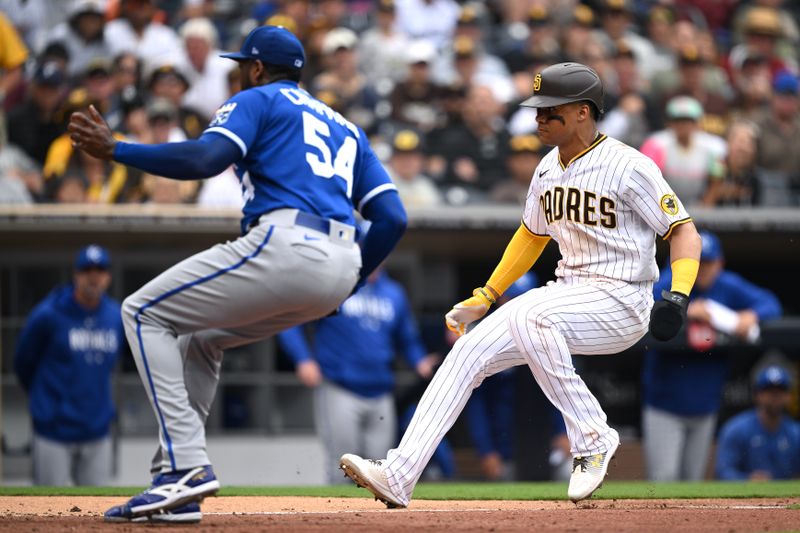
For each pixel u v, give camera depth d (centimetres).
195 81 3781
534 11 4438
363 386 2956
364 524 1423
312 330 3488
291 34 1588
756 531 1313
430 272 3728
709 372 2881
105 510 1711
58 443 2778
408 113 4019
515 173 3653
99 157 1397
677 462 2875
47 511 1694
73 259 3459
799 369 3192
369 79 4331
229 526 1395
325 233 1469
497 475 2975
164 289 1434
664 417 2873
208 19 4422
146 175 3394
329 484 2952
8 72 3825
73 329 2777
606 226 1533
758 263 3978
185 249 3500
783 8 5300
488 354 1553
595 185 1521
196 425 1420
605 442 1570
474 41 4453
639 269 1541
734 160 3762
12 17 4247
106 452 2844
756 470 2938
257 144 1481
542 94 1525
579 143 1539
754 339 2906
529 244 1658
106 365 2831
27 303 3441
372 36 4419
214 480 1407
